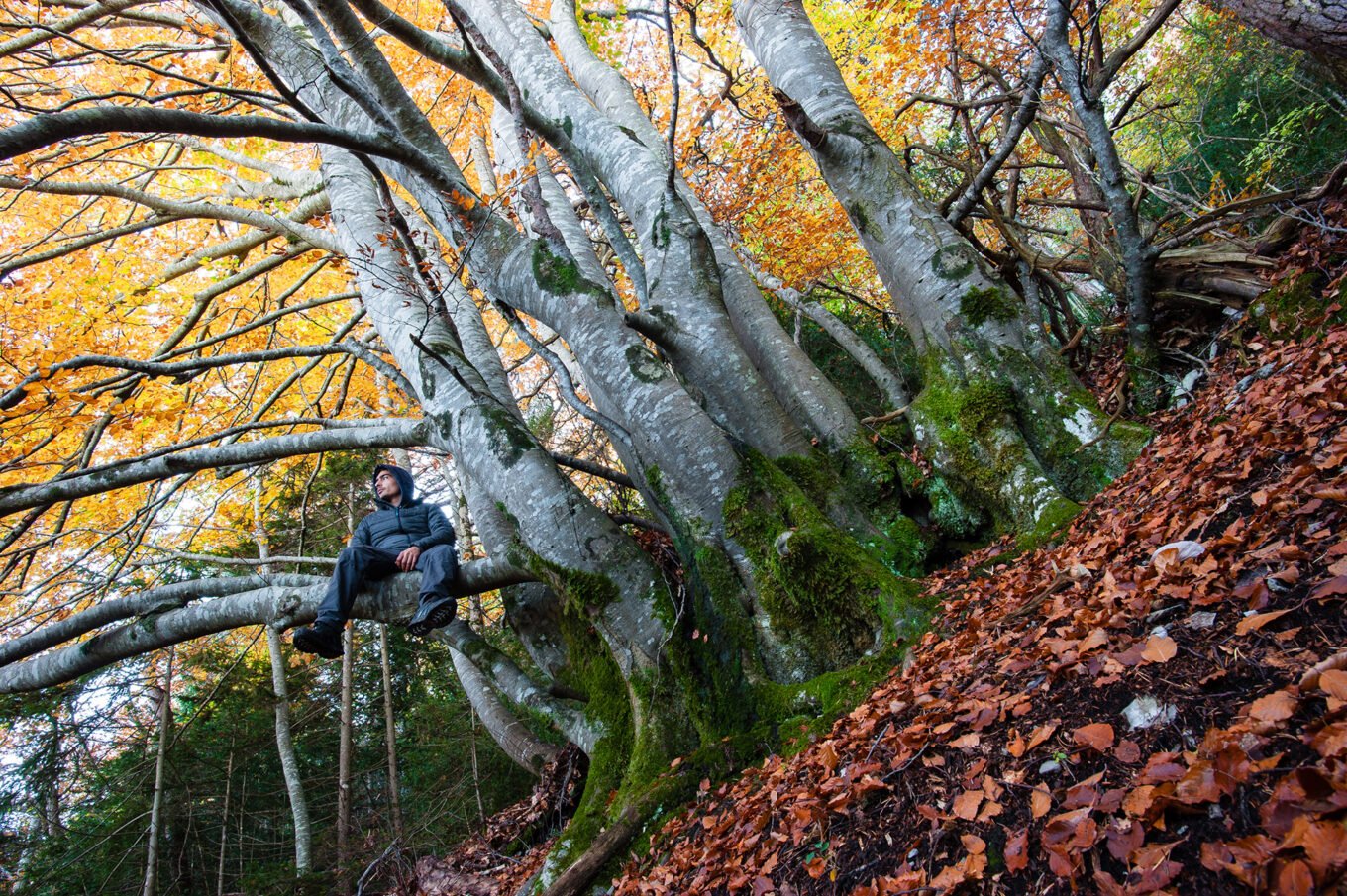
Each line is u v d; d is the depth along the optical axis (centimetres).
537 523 544
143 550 1010
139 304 981
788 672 482
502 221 601
